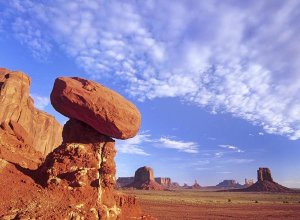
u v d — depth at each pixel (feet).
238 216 130.41
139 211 77.66
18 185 60.08
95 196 64.85
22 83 136.67
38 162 93.61
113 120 66.08
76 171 65.16
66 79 67.62
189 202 212.43
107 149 70.49
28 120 143.33
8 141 90.22
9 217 52.80
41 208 56.70
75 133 70.23
